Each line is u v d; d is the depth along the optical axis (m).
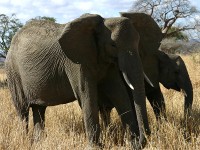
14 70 8.41
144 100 6.06
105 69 6.75
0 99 11.88
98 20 6.50
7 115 8.39
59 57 7.20
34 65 7.68
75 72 6.83
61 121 8.38
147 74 8.67
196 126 7.38
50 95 7.62
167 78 8.99
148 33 7.22
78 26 6.40
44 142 6.19
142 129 6.00
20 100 8.46
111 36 6.26
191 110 8.36
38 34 7.80
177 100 9.82
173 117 8.05
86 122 6.74
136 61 6.12
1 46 32.53
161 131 6.75
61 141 6.10
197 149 5.96
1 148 6.07
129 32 6.24
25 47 7.92
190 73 15.77
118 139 7.16
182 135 6.46
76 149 5.96
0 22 32.25
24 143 6.30
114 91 6.91
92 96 6.70
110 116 8.38
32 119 9.35
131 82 6.06
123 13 6.96
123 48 6.15
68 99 7.44
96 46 6.55
